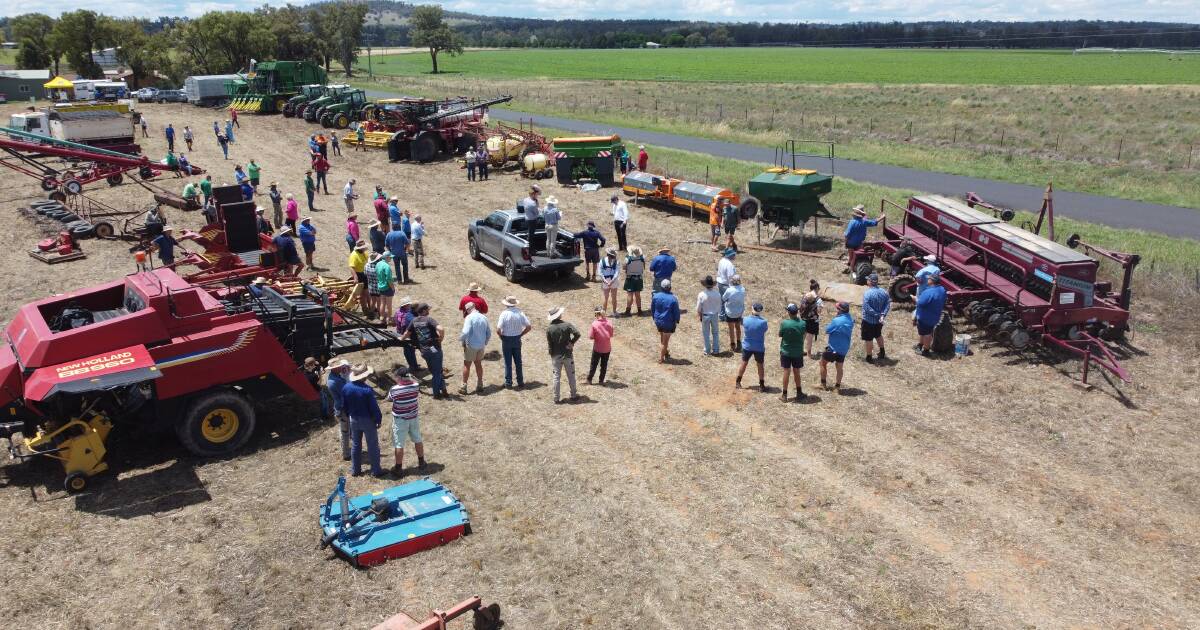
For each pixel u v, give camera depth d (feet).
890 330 52.65
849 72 377.50
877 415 40.24
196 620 25.82
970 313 51.65
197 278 53.72
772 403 41.81
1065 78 311.47
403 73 401.29
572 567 28.37
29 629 25.39
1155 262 65.87
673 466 35.40
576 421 39.96
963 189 104.22
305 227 65.82
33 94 272.72
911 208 65.10
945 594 26.91
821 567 28.35
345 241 77.87
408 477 34.47
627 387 44.19
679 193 86.58
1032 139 144.77
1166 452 36.27
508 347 43.39
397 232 62.95
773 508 32.07
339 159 126.41
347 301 55.11
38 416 34.91
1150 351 47.91
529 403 42.22
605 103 229.66
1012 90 242.78
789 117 186.19
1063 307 46.34
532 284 64.18
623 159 110.22
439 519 30.37
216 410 36.22
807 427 38.91
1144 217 88.07
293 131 159.22
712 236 73.77
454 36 405.80
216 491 33.58
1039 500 32.50
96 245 77.51
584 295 61.31
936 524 30.89
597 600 26.68
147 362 33.76
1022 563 28.55
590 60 533.96
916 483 33.78
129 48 311.88
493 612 25.12
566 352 41.70
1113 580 27.63
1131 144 135.13
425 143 121.60
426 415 40.78
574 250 64.54
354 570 28.19
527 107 215.92
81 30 305.53
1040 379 44.42
